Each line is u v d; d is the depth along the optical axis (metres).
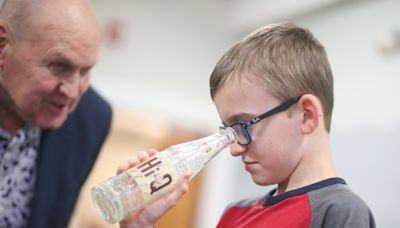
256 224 0.84
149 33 3.20
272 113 0.83
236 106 0.85
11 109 1.12
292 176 0.84
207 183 3.30
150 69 3.20
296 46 0.90
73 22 0.98
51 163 1.23
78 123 1.28
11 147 1.17
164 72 3.24
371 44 2.33
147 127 3.09
